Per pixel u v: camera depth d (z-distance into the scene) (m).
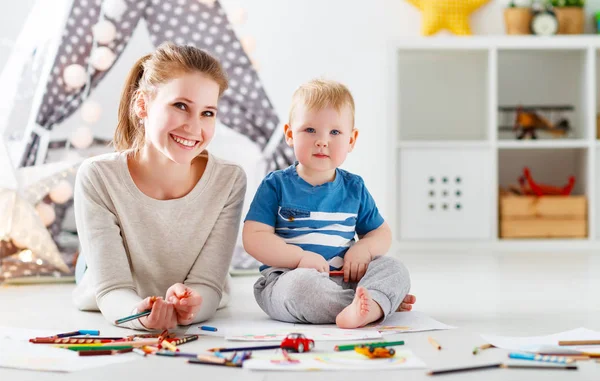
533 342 1.16
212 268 1.44
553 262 2.54
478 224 3.11
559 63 3.42
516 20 3.21
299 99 1.48
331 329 1.28
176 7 2.32
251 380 0.94
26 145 2.18
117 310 1.30
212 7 2.34
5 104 2.21
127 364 1.03
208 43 2.35
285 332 1.25
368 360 1.03
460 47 3.11
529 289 1.86
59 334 1.22
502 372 0.97
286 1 3.35
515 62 3.43
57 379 0.96
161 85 1.33
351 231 1.51
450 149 3.10
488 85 3.17
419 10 3.34
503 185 3.45
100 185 1.40
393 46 3.10
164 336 1.19
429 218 3.11
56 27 2.23
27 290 1.93
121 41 2.29
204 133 1.35
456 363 1.02
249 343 1.17
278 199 1.49
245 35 3.35
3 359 1.06
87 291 1.54
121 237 1.42
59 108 2.24
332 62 3.37
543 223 3.12
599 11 3.32
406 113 3.45
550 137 3.26
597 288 1.87
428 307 1.58
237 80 2.37
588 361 1.03
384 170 3.37
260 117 2.38
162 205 1.43
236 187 1.50
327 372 0.97
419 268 2.38
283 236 1.48
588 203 3.12
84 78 2.24
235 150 2.38
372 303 1.30
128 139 1.49
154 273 1.47
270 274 1.44
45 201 2.20
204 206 1.46
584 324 1.36
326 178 1.50
